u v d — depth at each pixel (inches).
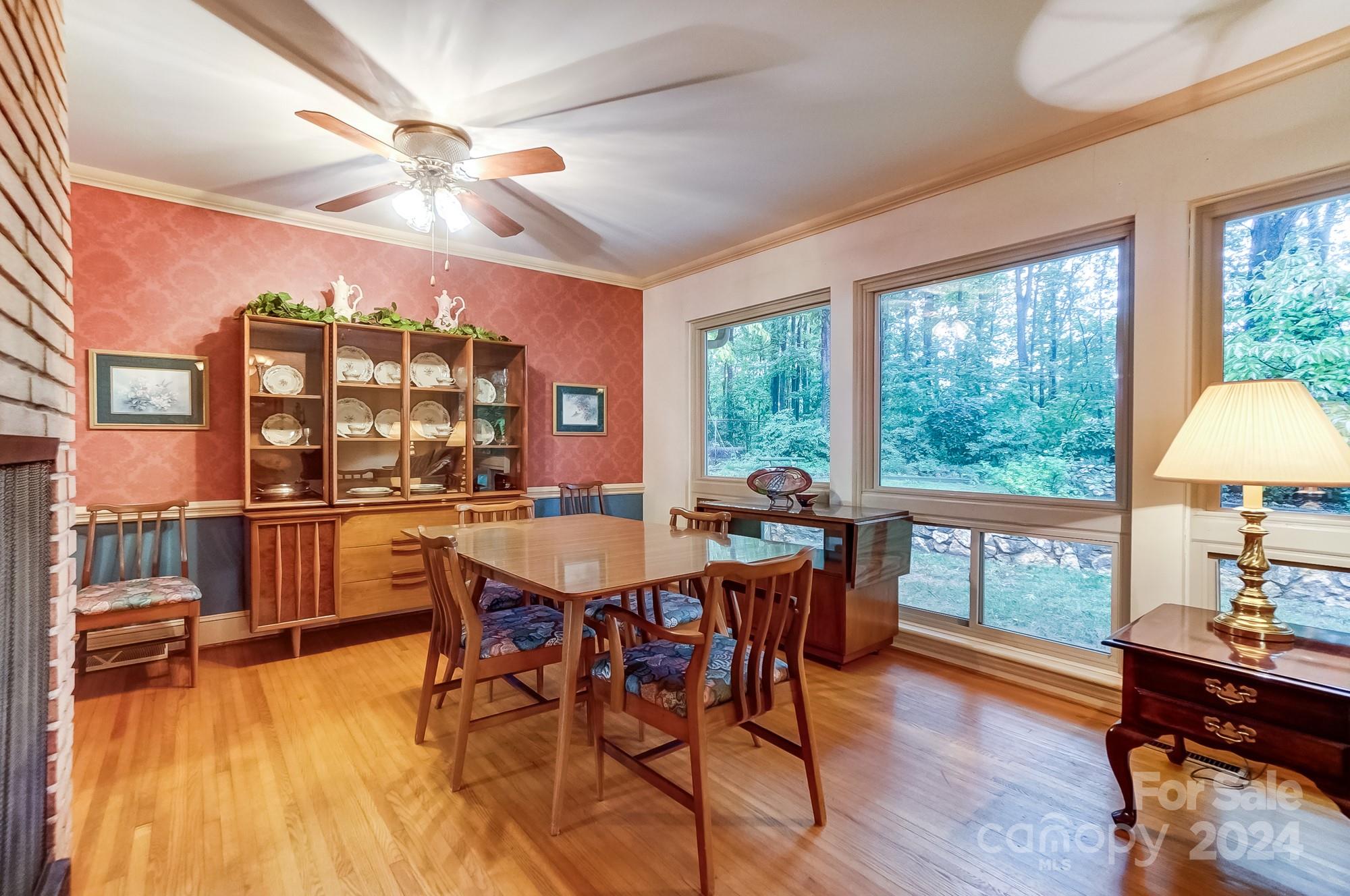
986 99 93.8
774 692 70.3
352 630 145.6
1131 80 89.0
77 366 117.6
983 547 122.1
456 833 69.7
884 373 140.4
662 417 197.0
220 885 60.9
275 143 106.5
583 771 83.8
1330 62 81.0
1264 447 63.4
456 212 101.5
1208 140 91.3
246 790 77.8
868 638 122.9
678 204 136.1
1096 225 103.4
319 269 144.6
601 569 74.7
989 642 119.6
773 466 165.9
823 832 70.1
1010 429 118.8
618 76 87.2
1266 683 58.2
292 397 132.9
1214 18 75.4
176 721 97.0
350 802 75.4
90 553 111.7
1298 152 83.7
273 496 131.6
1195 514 94.0
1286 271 88.0
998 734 93.6
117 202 120.8
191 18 73.5
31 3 48.4
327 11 72.9
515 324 175.5
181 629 130.1
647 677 68.8
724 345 180.7
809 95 92.4
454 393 156.1
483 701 106.5
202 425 129.7
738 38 79.0
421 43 79.4
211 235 130.9
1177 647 66.1
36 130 49.9
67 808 61.5
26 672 48.7
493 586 114.0
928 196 125.5
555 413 183.6
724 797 77.3
